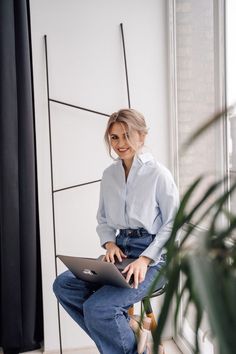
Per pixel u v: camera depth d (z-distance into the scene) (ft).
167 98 9.04
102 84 8.83
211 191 2.32
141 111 8.98
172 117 8.95
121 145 6.79
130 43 8.84
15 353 8.89
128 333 6.35
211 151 7.14
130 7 8.80
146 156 7.06
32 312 8.85
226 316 1.90
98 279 6.57
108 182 7.25
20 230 8.70
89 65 8.77
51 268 8.88
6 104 8.47
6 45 8.39
